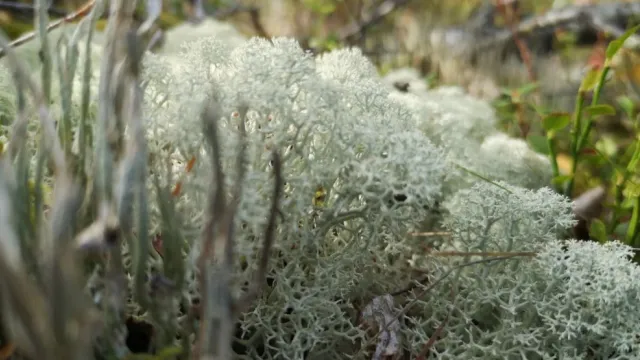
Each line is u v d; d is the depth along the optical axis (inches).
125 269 9.6
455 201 11.6
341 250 10.3
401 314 10.5
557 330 10.4
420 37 21.6
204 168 9.4
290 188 10.0
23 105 8.6
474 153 12.7
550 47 21.9
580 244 10.4
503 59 21.1
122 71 8.7
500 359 10.4
